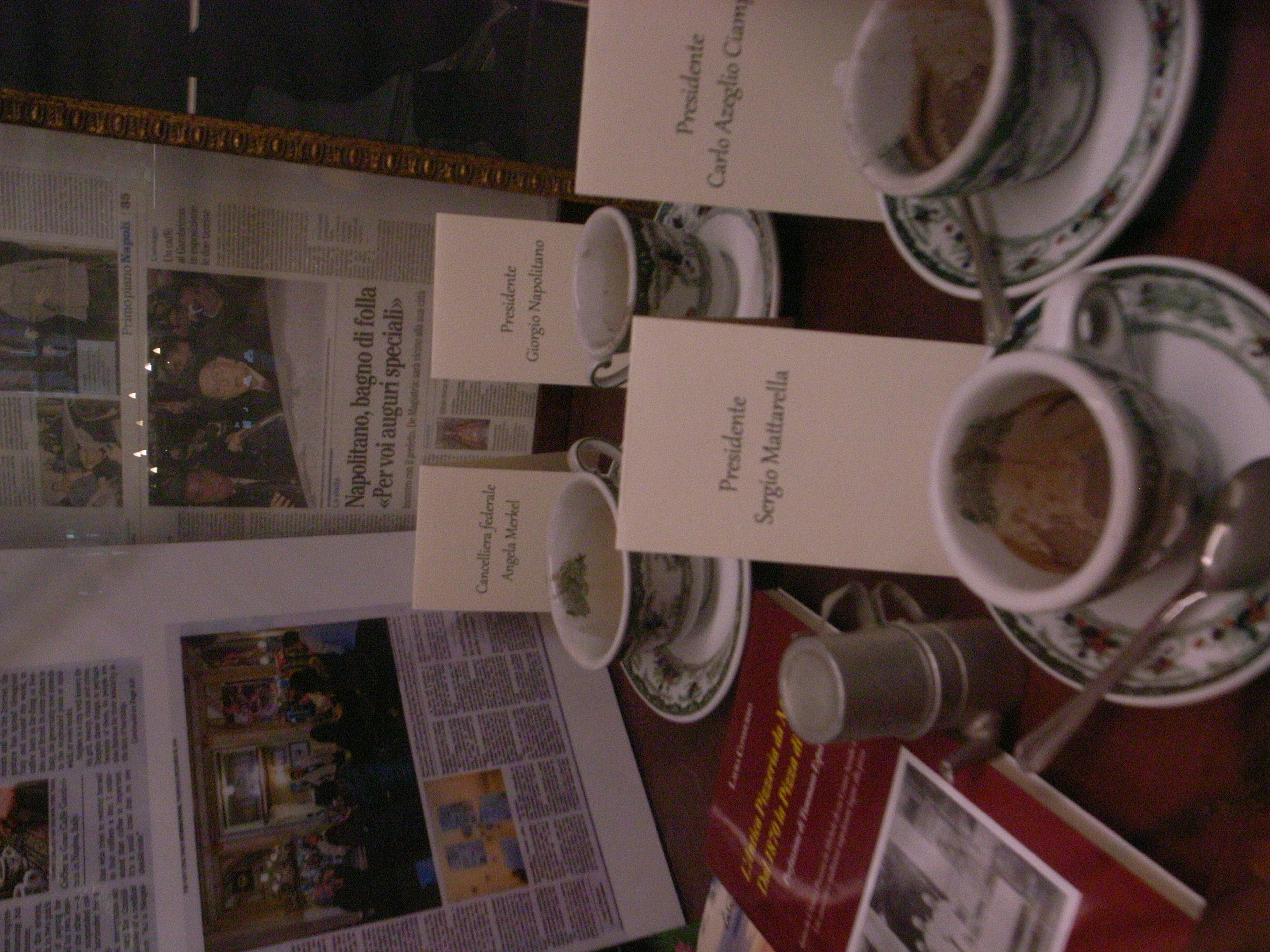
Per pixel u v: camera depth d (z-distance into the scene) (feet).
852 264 1.60
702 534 1.22
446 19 2.43
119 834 2.06
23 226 2.34
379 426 2.80
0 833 1.99
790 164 1.35
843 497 1.20
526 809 2.34
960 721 1.27
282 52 2.32
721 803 1.91
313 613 2.54
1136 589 0.97
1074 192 1.07
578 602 1.84
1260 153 0.97
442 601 2.25
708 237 1.89
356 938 2.09
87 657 2.29
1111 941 1.05
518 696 2.54
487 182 2.58
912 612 1.41
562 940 2.17
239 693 2.35
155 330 2.51
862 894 1.47
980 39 1.05
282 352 2.64
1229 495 0.83
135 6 2.19
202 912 2.03
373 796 2.28
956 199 1.12
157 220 2.43
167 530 2.66
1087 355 0.84
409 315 2.74
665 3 1.28
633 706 2.56
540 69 2.56
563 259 2.12
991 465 0.92
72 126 2.19
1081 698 0.96
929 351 1.16
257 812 2.19
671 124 1.31
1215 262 1.01
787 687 1.28
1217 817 0.99
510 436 2.91
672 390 1.19
